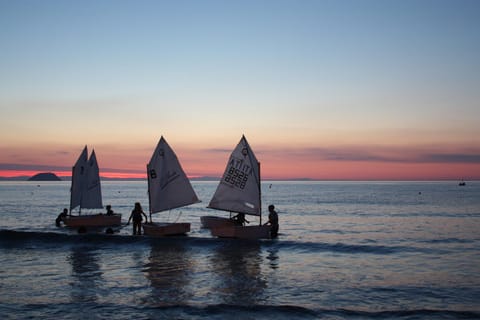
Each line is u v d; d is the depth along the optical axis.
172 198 27.38
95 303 12.53
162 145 27.33
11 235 24.98
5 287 14.41
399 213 53.09
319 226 37.84
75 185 34.53
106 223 34.28
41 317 11.30
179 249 22.52
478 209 59.75
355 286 14.64
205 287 14.44
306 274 16.50
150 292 13.77
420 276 16.20
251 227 24.69
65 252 21.70
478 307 12.23
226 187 26.62
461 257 20.50
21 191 169.00
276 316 11.45
